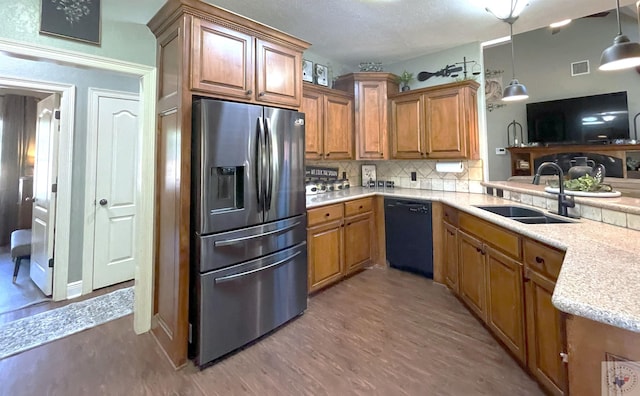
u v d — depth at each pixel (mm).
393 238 3467
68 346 2061
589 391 804
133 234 3246
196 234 1854
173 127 1914
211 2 2494
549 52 6293
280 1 2512
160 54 2107
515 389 1611
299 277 2451
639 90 5613
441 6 2611
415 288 2988
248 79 2117
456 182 3650
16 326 2307
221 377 1749
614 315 718
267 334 2199
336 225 3023
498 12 2633
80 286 2881
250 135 2045
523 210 2396
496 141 6781
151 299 2234
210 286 1860
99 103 2979
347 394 1601
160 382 1708
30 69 2570
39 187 3037
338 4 2566
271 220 2211
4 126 4617
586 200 1952
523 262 1724
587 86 6004
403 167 4102
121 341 2121
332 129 3488
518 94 2996
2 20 1624
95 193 2971
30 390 1646
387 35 3195
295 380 1716
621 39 1883
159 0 2186
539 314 1572
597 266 1069
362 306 2623
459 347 2006
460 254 2631
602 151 5652
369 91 3746
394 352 1963
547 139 6164
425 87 3576
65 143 2779
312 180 3625
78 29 1863
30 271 3244
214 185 1900
